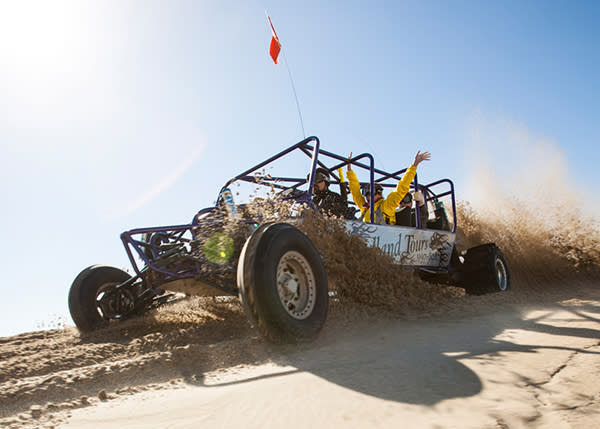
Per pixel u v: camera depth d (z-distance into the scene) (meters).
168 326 4.04
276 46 5.20
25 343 3.81
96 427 1.36
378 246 4.53
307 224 3.74
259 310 2.46
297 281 2.81
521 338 2.43
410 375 1.67
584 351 1.90
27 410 1.66
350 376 1.72
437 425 1.10
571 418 1.10
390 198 5.04
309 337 2.61
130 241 3.70
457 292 5.78
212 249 3.47
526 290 5.71
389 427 1.12
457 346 2.31
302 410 1.33
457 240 7.26
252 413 1.35
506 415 1.14
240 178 4.71
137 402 1.66
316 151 4.08
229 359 2.41
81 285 4.25
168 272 3.60
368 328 3.16
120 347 3.11
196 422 1.33
